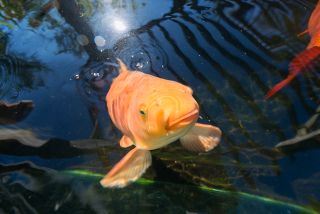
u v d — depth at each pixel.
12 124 0.74
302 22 0.91
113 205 0.58
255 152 0.63
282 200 0.56
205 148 0.60
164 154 0.66
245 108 0.71
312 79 0.74
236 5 1.02
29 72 0.87
